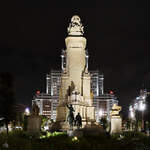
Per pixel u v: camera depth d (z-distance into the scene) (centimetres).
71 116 5534
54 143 3425
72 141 3547
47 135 4925
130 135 5028
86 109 7788
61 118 7800
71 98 7631
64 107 7838
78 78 8162
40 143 3453
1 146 2962
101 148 3023
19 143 3203
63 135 4659
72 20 8669
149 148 2980
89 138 4050
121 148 3009
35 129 5547
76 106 7444
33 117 5628
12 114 5656
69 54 8350
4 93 5441
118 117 6059
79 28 8575
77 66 8225
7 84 5462
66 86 8212
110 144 3216
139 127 10856
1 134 4659
